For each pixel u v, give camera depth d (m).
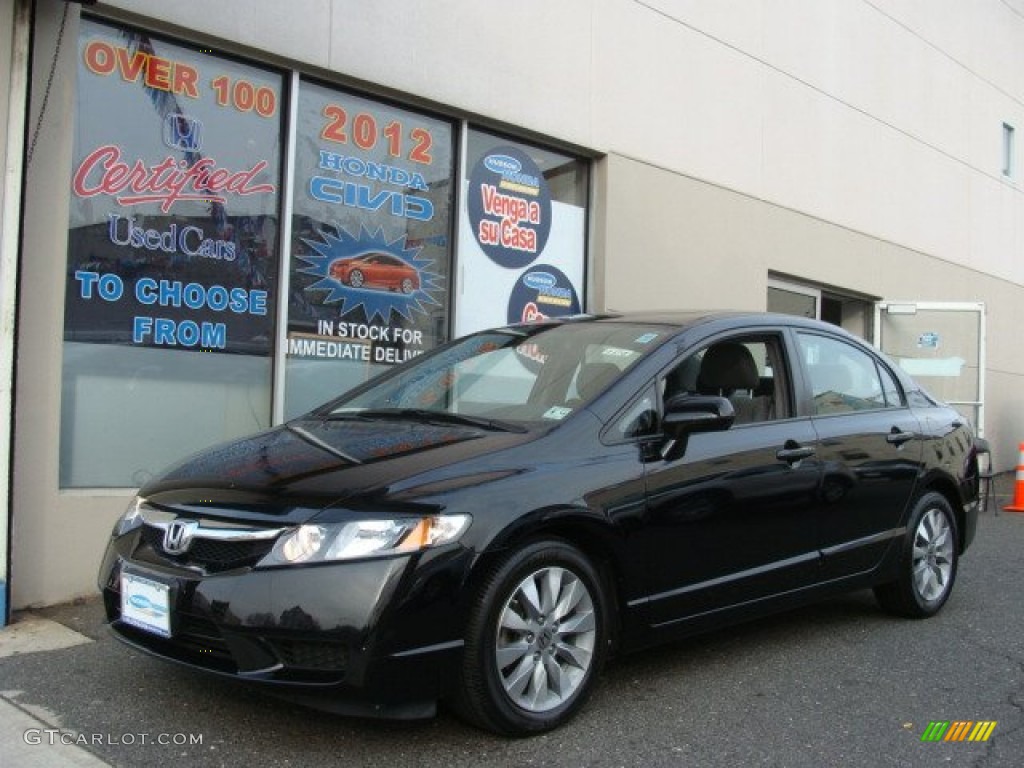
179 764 3.30
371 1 6.91
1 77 5.01
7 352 4.95
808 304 11.73
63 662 4.34
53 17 5.36
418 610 3.25
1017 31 15.73
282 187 6.58
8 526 4.94
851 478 4.92
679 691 4.21
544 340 4.77
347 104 7.01
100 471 5.75
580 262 8.79
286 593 3.19
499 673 3.44
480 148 7.93
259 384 6.49
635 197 9.01
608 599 3.87
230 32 6.15
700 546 4.14
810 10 11.29
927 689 4.35
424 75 7.27
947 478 5.63
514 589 3.49
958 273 14.20
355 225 7.06
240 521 3.40
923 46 13.39
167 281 6.05
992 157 15.07
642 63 9.09
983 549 7.98
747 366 4.70
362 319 7.10
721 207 9.98
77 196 5.66
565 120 8.36
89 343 5.71
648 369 4.26
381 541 3.25
